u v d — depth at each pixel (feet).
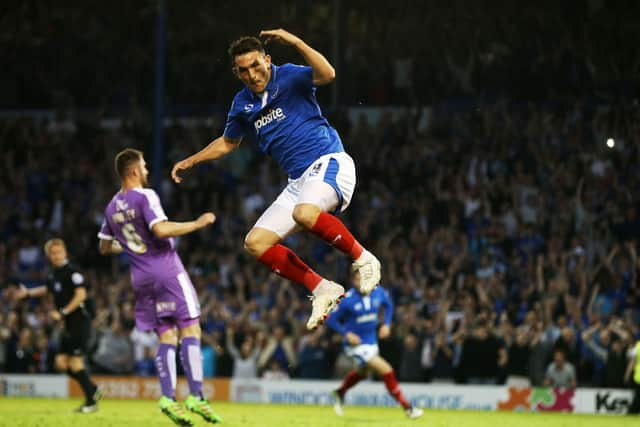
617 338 84.84
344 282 105.50
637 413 79.41
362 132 121.90
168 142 131.64
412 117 121.60
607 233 99.35
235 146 40.70
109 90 145.28
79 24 146.30
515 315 93.04
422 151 117.39
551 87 117.39
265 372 95.09
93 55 145.69
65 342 66.74
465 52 123.75
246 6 135.13
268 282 105.29
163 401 48.62
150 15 142.10
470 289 96.17
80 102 146.61
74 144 135.74
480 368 88.07
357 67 130.93
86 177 129.59
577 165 107.24
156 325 51.57
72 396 95.14
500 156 112.06
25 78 148.25
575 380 85.20
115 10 144.15
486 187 107.45
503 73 120.37
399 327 92.89
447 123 120.47
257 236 38.27
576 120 112.57
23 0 148.05
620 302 90.58
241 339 96.58
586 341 86.58
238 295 104.88
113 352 98.58
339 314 68.85
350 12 131.03
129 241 51.06
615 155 106.73
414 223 109.40
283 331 95.81
